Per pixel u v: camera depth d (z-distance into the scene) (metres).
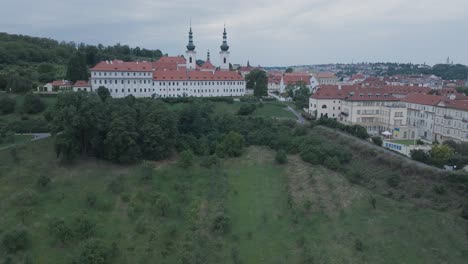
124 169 94.50
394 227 70.19
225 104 170.50
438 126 125.69
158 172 93.81
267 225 70.75
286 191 86.62
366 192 86.25
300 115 159.00
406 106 143.88
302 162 108.19
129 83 173.12
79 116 89.69
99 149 97.81
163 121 106.12
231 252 61.41
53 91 157.88
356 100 136.50
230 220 70.44
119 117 97.75
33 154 92.38
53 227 61.19
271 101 185.12
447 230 68.94
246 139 126.06
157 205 72.19
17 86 145.25
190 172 96.88
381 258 60.88
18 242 56.94
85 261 53.62
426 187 85.81
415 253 62.41
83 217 64.19
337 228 70.06
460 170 88.12
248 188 88.50
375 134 135.12
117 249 58.53
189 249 61.12
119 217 70.38
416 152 97.38
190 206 75.75
